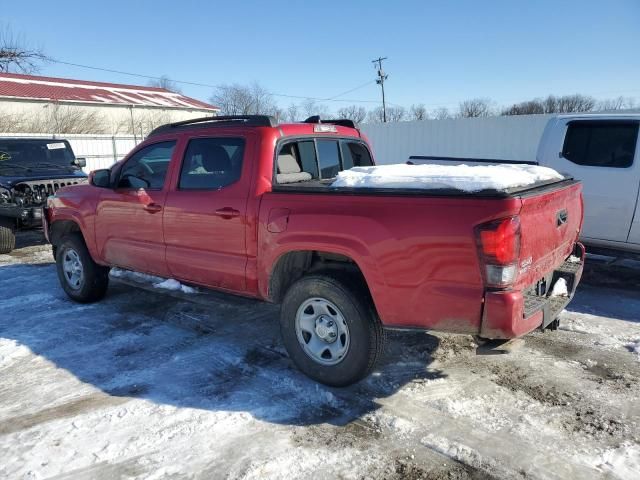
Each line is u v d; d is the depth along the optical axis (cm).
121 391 381
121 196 505
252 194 397
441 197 307
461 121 1850
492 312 300
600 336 471
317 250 362
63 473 288
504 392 369
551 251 358
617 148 600
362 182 347
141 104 3675
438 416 338
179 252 459
